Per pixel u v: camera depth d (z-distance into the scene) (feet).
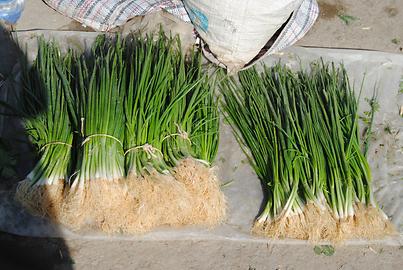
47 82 4.81
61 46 5.59
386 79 5.79
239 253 4.74
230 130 5.28
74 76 5.10
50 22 5.84
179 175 4.50
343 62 5.83
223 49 5.37
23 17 5.84
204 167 4.58
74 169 4.64
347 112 5.08
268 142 4.94
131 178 4.40
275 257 4.75
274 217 4.65
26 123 4.82
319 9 6.39
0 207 4.65
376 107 5.58
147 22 5.59
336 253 4.80
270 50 5.51
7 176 4.77
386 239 4.82
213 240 4.77
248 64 5.53
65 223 4.43
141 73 4.76
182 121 4.75
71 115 4.73
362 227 4.62
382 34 6.30
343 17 6.36
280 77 5.32
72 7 5.76
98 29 5.75
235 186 5.02
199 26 5.41
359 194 4.72
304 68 5.73
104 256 4.63
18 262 4.56
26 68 5.07
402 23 6.43
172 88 4.85
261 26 5.14
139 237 4.66
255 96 5.14
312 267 4.73
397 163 5.31
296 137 4.89
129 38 5.43
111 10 5.70
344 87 5.40
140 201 4.33
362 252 4.82
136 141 4.57
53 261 4.58
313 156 4.74
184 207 4.41
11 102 5.20
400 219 4.95
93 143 4.44
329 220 4.56
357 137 4.96
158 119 4.62
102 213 4.37
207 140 4.80
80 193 4.34
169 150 4.65
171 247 4.72
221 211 4.60
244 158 5.16
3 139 4.91
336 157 4.78
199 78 4.91
